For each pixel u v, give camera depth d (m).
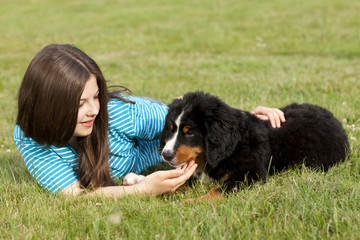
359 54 8.50
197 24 12.45
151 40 10.96
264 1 15.25
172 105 3.11
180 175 2.73
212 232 2.11
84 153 2.85
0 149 4.20
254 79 6.48
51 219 2.42
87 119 2.64
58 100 2.48
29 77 2.54
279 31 10.80
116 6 17.28
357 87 5.50
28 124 2.62
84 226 2.30
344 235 2.02
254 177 2.90
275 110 3.44
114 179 3.15
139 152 3.41
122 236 2.20
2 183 3.08
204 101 3.00
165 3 16.97
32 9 18.55
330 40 9.66
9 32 13.61
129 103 3.08
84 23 14.20
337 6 13.16
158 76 7.45
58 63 2.47
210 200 2.61
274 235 2.08
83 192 2.79
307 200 2.36
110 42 11.09
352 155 3.33
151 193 2.71
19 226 2.33
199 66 8.12
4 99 6.53
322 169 3.17
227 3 15.70
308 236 2.08
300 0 14.61
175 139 2.94
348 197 2.45
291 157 3.16
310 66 7.35
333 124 3.40
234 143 2.92
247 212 2.35
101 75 2.69
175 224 2.25
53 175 2.79
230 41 10.28
